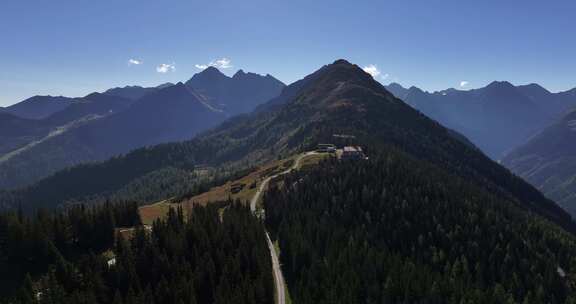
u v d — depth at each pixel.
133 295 87.81
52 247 107.50
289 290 106.44
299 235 119.88
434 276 107.75
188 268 101.12
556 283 120.81
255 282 97.62
